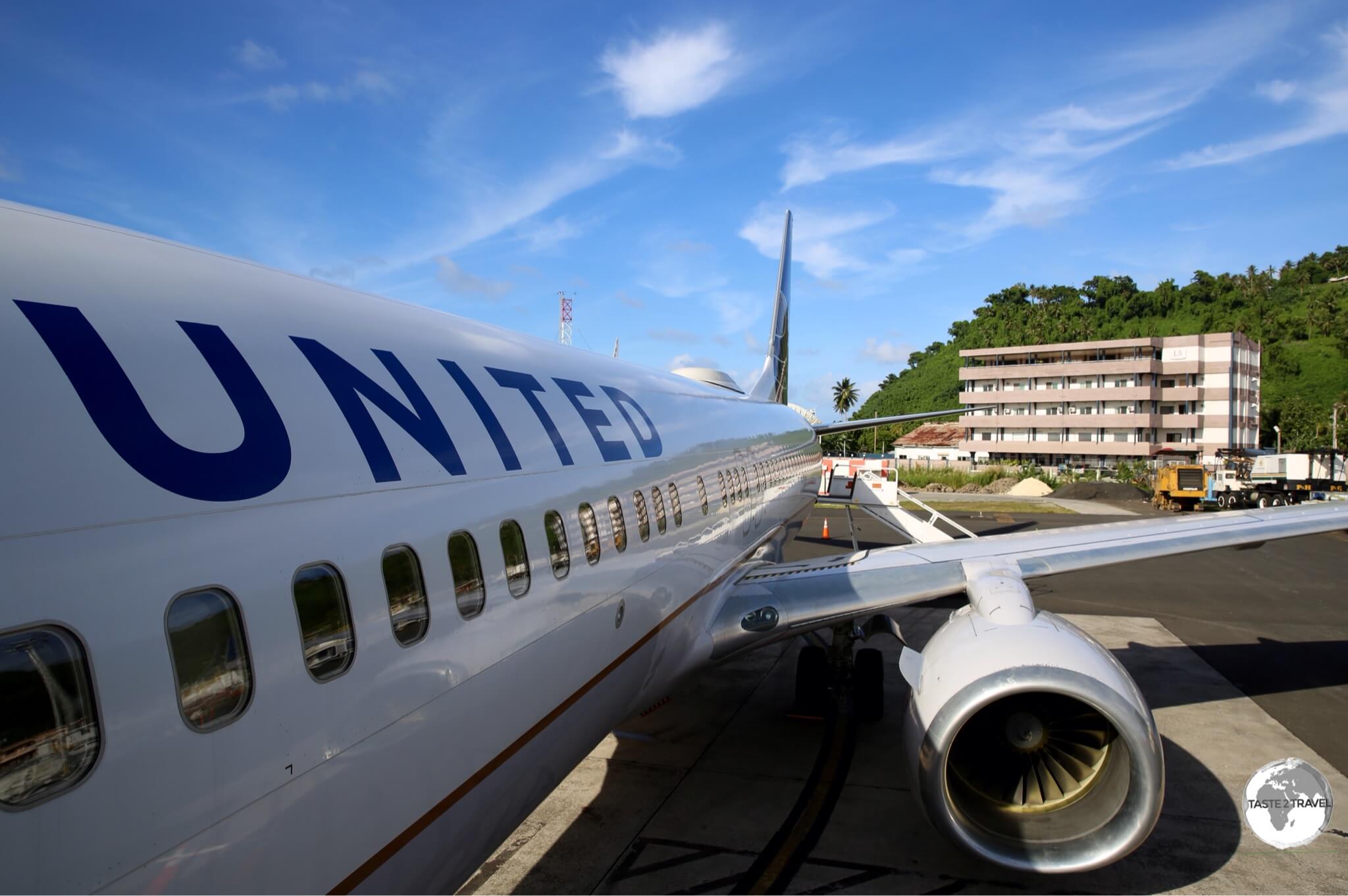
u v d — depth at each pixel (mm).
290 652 2615
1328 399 100312
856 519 30766
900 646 12188
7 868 1870
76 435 2182
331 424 3061
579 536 4719
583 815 6754
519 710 3965
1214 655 11500
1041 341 120312
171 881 2209
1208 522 8500
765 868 5918
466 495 3697
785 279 18812
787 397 18969
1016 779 5602
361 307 3910
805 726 8820
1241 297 136375
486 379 4457
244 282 3238
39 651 1968
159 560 2270
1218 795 7031
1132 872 5844
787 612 7453
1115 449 70938
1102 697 4977
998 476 53625
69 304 2385
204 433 2535
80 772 2020
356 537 2975
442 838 3432
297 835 2621
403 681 3109
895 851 6172
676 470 6723
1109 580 17344
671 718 9070
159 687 2213
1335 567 18750
